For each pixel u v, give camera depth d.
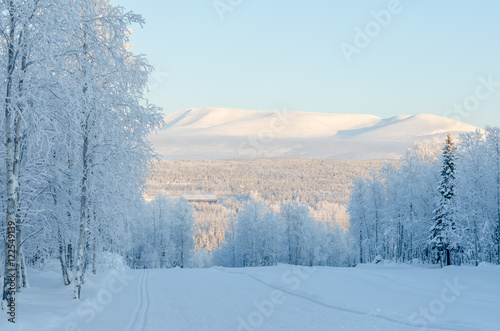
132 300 21.44
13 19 14.80
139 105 20.80
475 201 50.50
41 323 13.86
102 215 23.62
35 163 19.39
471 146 51.41
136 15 18.83
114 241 25.81
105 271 33.53
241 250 92.25
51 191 21.56
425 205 62.25
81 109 17.14
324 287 25.38
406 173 66.25
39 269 31.59
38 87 15.70
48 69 15.41
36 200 21.12
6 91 15.12
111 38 19.00
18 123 15.39
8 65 15.09
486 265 36.81
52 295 20.61
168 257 89.19
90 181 21.34
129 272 41.75
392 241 67.50
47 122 16.16
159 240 86.44
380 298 20.94
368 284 26.47
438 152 78.12
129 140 21.28
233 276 35.19
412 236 66.31
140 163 22.03
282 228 90.62
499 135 49.06
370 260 77.94
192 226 93.44
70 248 24.44
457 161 52.97
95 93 19.53
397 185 68.88
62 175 21.17
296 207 93.44
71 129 17.80
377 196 74.12
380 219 73.31
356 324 14.88
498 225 49.72
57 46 16.08
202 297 23.02
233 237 103.81
